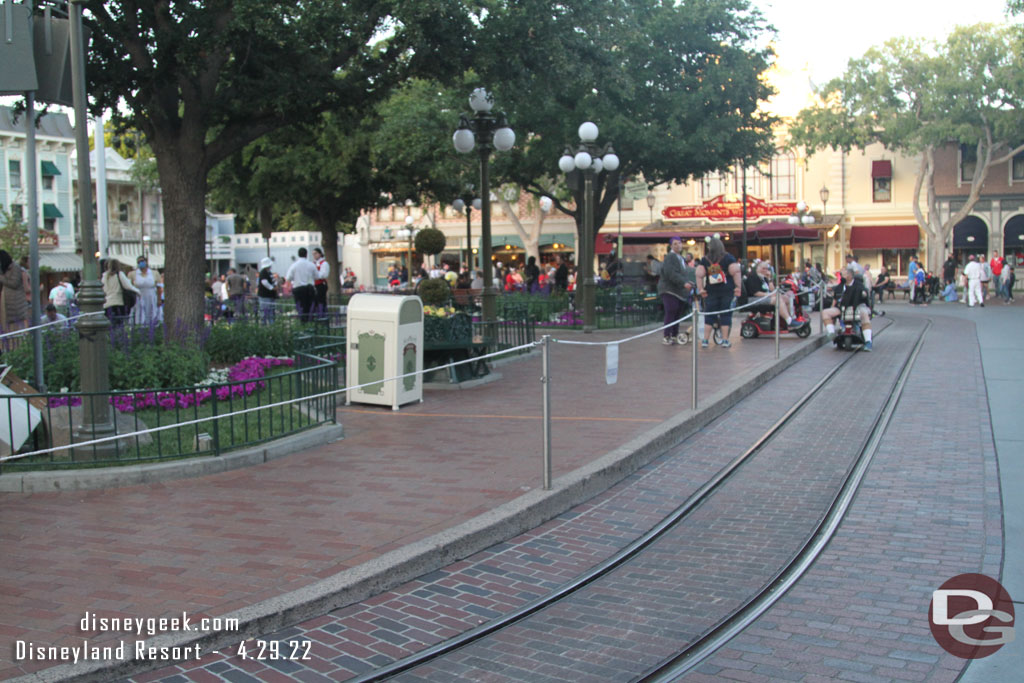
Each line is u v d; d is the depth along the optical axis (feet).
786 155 147.02
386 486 23.02
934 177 142.82
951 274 122.21
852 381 42.29
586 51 50.37
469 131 46.80
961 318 82.07
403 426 31.14
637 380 40.68
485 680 13.53
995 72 122.21
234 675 13.57
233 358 46.42
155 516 20.65
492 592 17.01
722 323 54.70
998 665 13.82
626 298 70.59
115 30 41.60
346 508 21.08
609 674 13.69
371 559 17.56
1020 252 142.20
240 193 99.96
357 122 60.95
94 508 21.36
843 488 24.18
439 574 17.90
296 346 38.58
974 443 28.71
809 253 147.95
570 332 65.77
